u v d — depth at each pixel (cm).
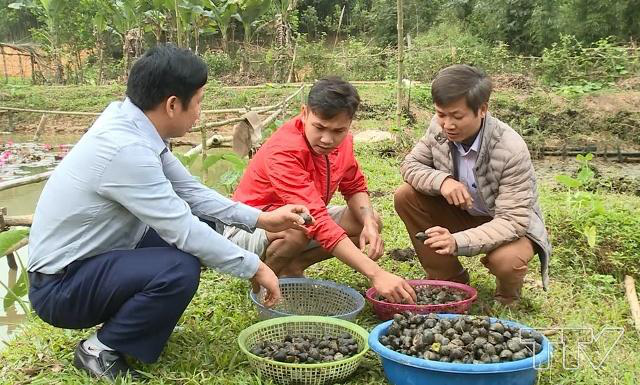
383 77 1752
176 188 301
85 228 259
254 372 274
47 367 285
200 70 261
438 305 312
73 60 2103
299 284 352
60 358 291
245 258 267
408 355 257
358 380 273
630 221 457
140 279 257
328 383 262
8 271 511
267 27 2136
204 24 1845
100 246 264
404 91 1231
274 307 348
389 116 1180
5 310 432
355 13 2534
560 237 452
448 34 1959
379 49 1877
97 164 252
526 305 359
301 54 1817
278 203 345
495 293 367
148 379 271
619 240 432
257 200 345
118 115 260
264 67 1844
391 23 2294
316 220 315
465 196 342
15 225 454
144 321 262
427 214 376
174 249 265
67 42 2025
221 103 1449
